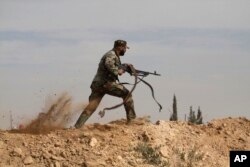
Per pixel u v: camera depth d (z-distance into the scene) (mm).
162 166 16188
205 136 18047
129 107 17641
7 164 15414
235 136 18359
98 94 17484
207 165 16719
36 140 16453
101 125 17750
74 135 16781
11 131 17453
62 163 15625
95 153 16016
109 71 17203
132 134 17094
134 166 15906
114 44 17547
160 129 17609
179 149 16922
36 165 15531
